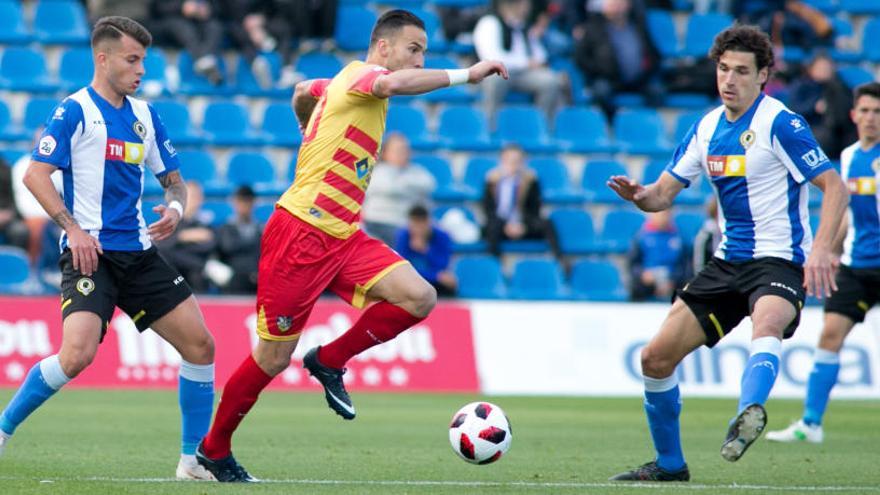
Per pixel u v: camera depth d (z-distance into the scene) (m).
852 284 35.44
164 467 26.47
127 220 23.56
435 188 67.56
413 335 54.44
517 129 71.75
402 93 21.83
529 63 72.19
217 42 68.69
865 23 83.06
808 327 56.06
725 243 24.17
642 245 61.19
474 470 27.03
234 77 70.31
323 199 22.70
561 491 22.62
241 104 68.31
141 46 23.53
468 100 73.38
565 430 38.47
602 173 70.56
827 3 83.50
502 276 62.56
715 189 24.39
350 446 32.41
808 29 78.62
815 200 71.06
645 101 74.50
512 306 55.62
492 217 63.62
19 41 68.69
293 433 35.94
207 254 55.16
